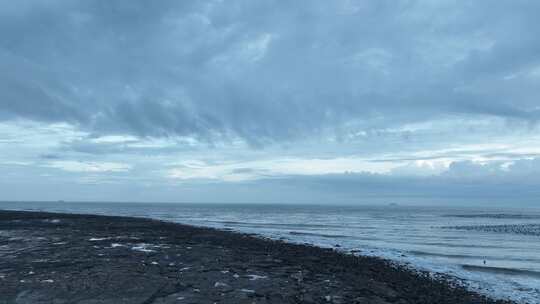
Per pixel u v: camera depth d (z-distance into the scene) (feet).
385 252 92.84
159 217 257.96
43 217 162.09
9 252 61.16
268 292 38.27
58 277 41.81
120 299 33.63
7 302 32.32
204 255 61.98
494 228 206.49
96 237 86.89
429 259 82.94
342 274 51.85
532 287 55.77
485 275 64.23
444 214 463.42
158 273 45.32
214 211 442.91
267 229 162.20
